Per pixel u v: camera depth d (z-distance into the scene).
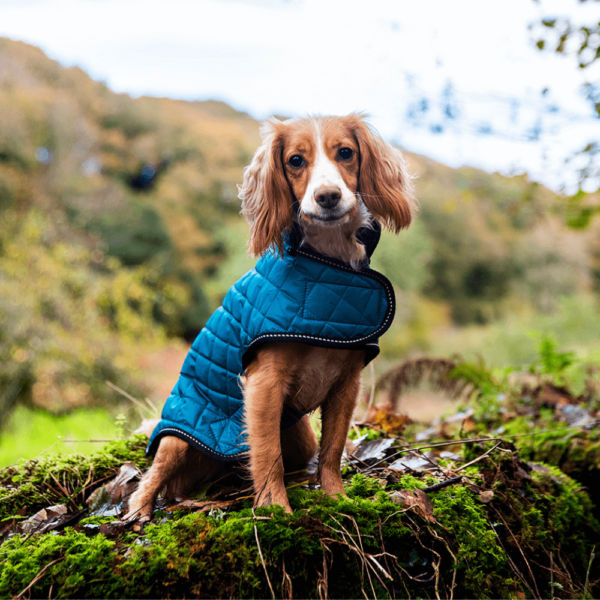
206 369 2.32
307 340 2.00
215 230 20.59
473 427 3.41
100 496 2.31
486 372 3.88
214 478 2.46
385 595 1.90
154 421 2.85
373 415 3.40
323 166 2.11
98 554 1.83
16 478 2.50
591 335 11.09
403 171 2.38
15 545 1.96
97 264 13.16
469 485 2.29
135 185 22.64
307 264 2.11
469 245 25.72
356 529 1.89
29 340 8.80
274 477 2.05
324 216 2.03
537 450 3.18
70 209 16.05
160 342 11.29
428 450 2.87
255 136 26.81
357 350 2.20
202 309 17.19
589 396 3.71
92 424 7.64
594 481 3.00
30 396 8.52
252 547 1.85
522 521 2.28
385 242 18.03
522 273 24.27
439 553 2.01
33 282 9.54
